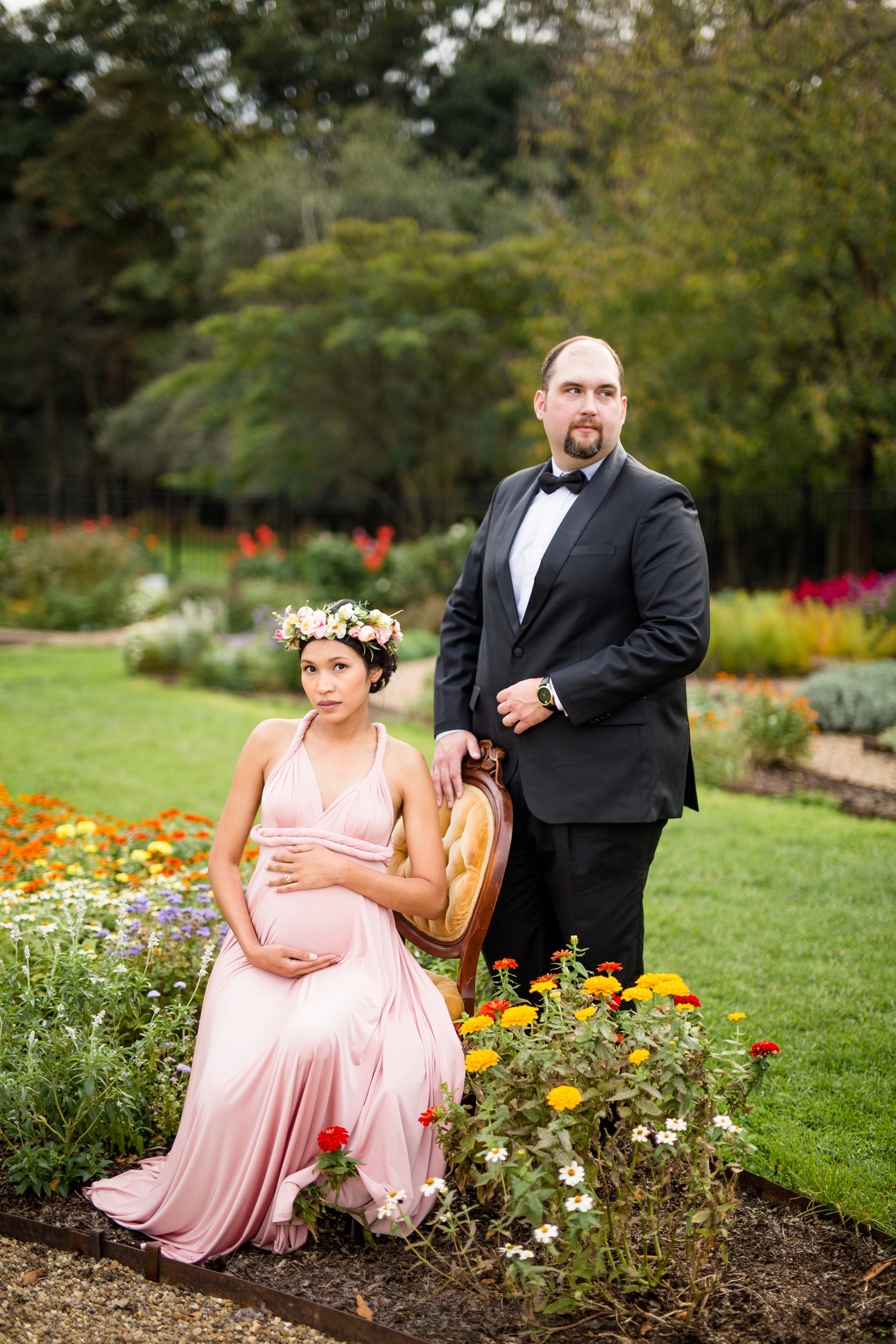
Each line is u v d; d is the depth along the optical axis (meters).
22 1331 2.02
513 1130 2.01
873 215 11.31
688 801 2.88
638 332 13.52
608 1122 2.46
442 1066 2.37
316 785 2.59
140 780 6.56
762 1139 2.66
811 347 12.84
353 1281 2.16
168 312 30.47
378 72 26.19
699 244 12.55
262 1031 2.34
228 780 6.61
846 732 7.91
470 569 3.12
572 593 2.67
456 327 19.28
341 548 12.41
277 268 19.88
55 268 30.06
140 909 3.24
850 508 12.78
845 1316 2.03
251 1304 2.10
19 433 33.38
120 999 2.88
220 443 25.67
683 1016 2.11
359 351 18.98
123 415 28.25
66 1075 2.57
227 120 28.64
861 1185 2.45
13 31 31.09
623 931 2.72
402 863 2.82
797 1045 3.18
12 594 15.31
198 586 13.55
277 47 26.14
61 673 11.14
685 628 2.54
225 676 10.28
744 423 13.46
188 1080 2.65
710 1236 2.03
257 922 2.54
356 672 2.58
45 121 31.17
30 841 4.58
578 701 2.56
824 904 4.36
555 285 18.11
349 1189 2.24
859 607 10.35
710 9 12.36
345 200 21.38
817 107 11.36
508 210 20.97
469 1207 2.36
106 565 15.48
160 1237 2.31
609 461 2.75
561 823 2.66
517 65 23.94
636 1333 1.99
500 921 2.92
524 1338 1.97
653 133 13.30
